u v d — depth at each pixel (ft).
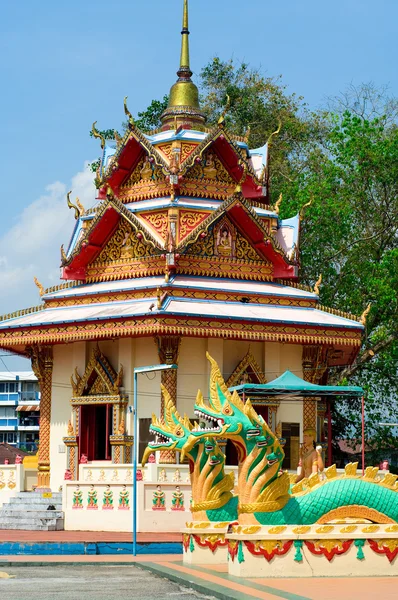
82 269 142.00
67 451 132.36
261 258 139.44
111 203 135.95
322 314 136.36
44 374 137.80
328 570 71.97
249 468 73.77
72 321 128.16
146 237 133.08
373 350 166.81
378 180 167.02
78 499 115.55
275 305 134.72
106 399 129.59
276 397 132.57
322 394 116.06
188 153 140.67
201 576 73.15
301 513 73.72
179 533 109.81
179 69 154.71
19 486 132.05
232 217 136.67
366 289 168.55
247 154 148.25
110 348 132.57
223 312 126.82
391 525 73.61
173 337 124.47
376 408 180.14
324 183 166.91
